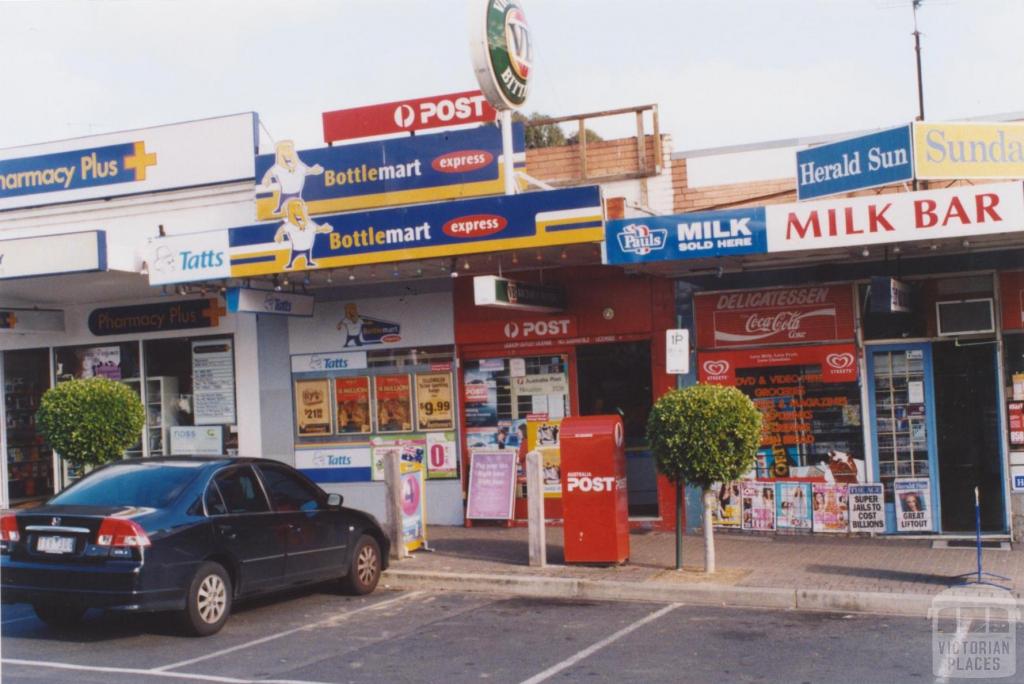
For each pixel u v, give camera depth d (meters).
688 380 14.21
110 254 14.34
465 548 13.45
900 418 13.44
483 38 12.80
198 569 9.31
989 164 11.70
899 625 9.38
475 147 15.03
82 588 8.83
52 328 17.78
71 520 8.98
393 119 15.89
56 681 7.87
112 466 10.18
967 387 13.22
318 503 10.98
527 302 13.60
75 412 13.43
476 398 15.55
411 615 10.34
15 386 18.77
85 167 17.50
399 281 15.87
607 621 9.85
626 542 12.16
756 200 14.35
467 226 12.77
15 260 14.57
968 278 13.07
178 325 17.27
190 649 8.92
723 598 10.55
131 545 8.82
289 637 9.38
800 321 13.77
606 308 14.68
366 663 8.39
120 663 8.45
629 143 15.46
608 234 12.30
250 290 14.70
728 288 14.07
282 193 15.95
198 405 17.20
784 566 11.64
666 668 8.02
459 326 15.52
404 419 15.90
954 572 11.05
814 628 9.32
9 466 18.66
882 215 11.36
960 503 13.22
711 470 11.01
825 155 12.36
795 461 13.80
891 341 13.41
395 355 15.95
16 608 11.07
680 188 14.95
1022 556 11.95
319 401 16.39
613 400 14.94
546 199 12.42
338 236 13.39
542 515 12.06
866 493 13.44
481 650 8.80
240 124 16.66
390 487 12.77
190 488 9.59
